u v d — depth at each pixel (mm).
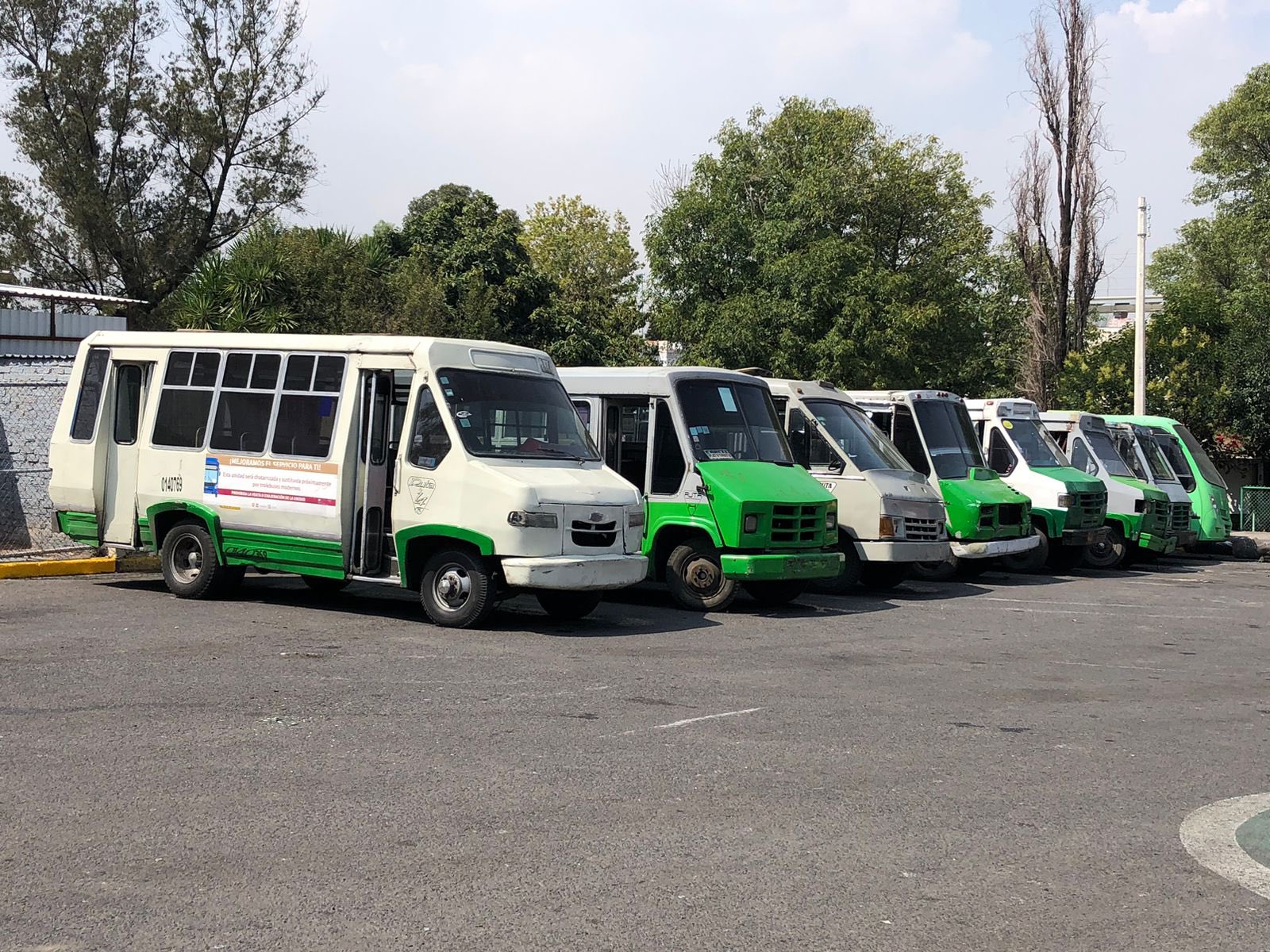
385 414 11930
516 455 11727
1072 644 12078
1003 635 12555
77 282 40250
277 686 8625
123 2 39438
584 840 5562
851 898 4961
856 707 8633
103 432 13648
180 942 4355
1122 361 33312
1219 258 52406
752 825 5855
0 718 7500
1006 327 41094
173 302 37938
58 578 14281
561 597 12383
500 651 10367
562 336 45375
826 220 36000
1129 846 5734
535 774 6617
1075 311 34406
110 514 13641
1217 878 5332
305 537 12109
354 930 4496
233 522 12578
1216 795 6664
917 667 10391
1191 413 32531
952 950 4484
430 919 4617
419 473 11578
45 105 39250
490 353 12172
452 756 6918
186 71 39625
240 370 12766
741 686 9211
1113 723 8438
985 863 5434
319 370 12242
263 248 31703
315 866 5129
